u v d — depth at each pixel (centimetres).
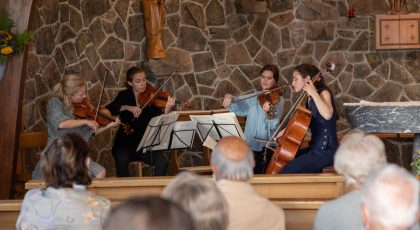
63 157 268
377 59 839
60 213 262
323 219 259
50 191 267
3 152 563
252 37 827
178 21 806
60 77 704
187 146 556
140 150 571
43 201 264
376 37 827
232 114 538
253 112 586
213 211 186
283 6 825
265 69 593
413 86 838
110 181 384
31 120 662
